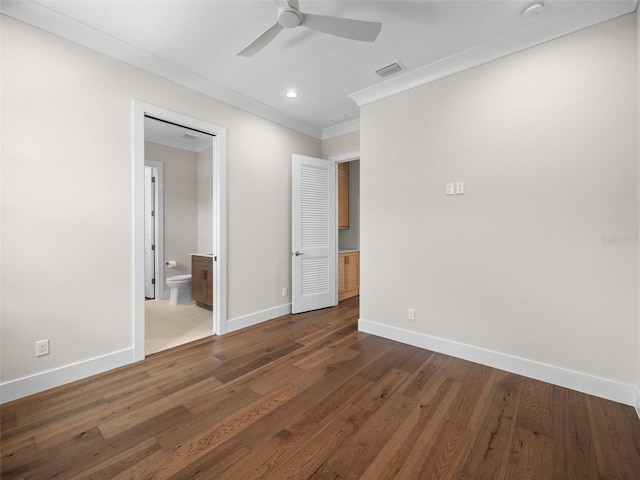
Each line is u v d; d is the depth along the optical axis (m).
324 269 4.00
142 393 1.91
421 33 2.10
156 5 1.84
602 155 1.84
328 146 4.16
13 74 1.81
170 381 2.07
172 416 1.68
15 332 1.84
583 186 1.90
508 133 2.17
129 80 2.32
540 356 2.07
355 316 3.64
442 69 2.46
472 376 2.13
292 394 1.91
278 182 3.61
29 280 1.88
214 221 3.04
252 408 1.76
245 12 1.91
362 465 1.33
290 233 3.79
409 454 1.40
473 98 2.33
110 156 2.21
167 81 2.55
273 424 1.61
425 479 1.26
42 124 1.92
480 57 2.27
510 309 2.19
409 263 2.71
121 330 2.29
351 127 3.91
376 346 2.68
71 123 2.03
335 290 4.14
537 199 2.06
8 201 1.80
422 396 1.88
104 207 2.19
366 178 3.00
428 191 2.58
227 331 3.07
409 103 2.69
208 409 1.74
